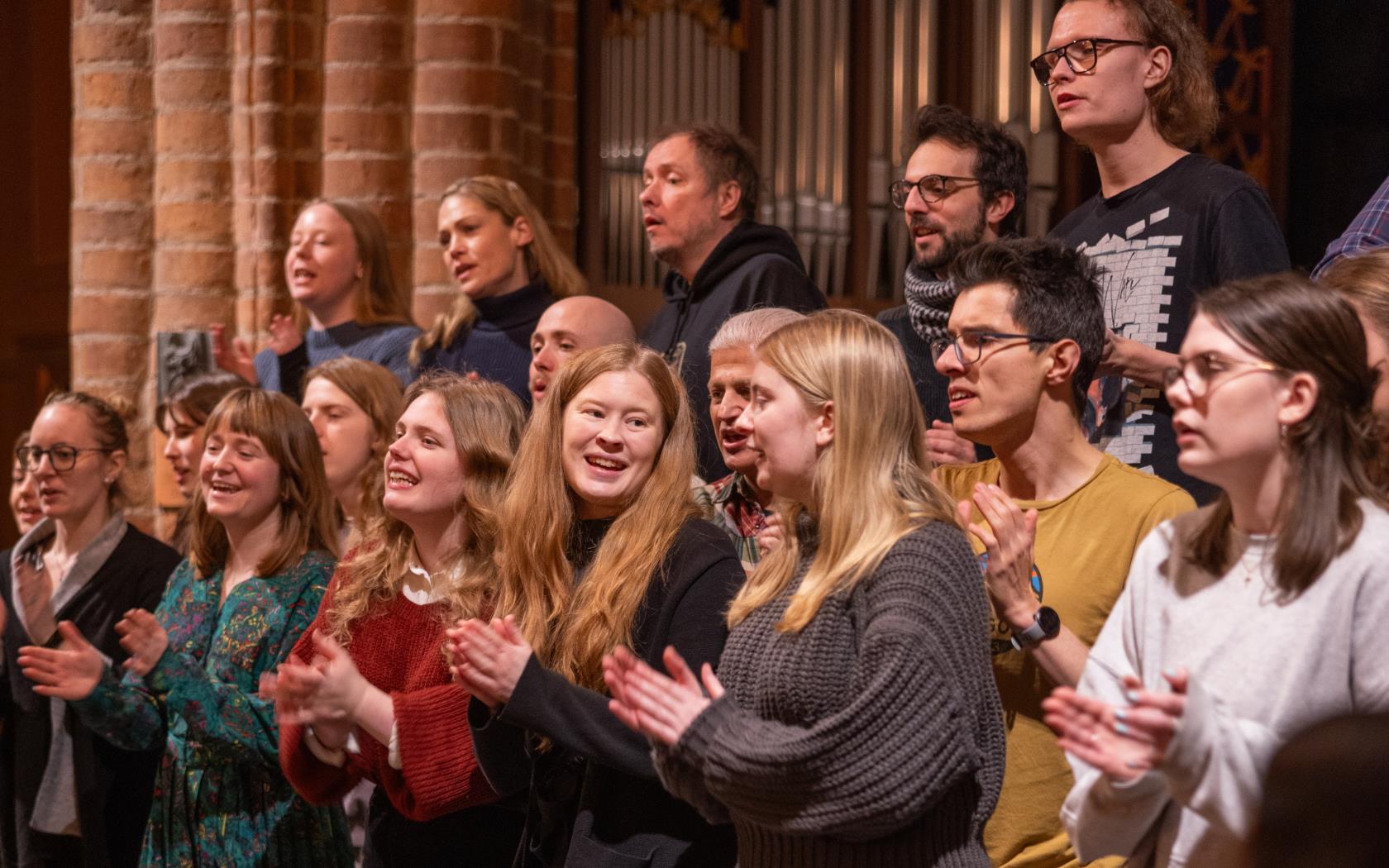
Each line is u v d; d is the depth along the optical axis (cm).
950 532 205
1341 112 715
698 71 668
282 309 564
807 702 198
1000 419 245
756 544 303
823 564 207
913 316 355
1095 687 198
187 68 573
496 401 301
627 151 650
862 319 219
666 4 657
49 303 686
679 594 243
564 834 249
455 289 564
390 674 289
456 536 295
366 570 299
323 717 272
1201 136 312
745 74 681
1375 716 94
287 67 567
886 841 195
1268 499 183
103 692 329
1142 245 301
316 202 514
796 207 692
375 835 290
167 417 443
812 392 213
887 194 708
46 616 402
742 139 429
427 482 291
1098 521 241
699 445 373
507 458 295
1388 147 704
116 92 583
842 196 701
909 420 214
